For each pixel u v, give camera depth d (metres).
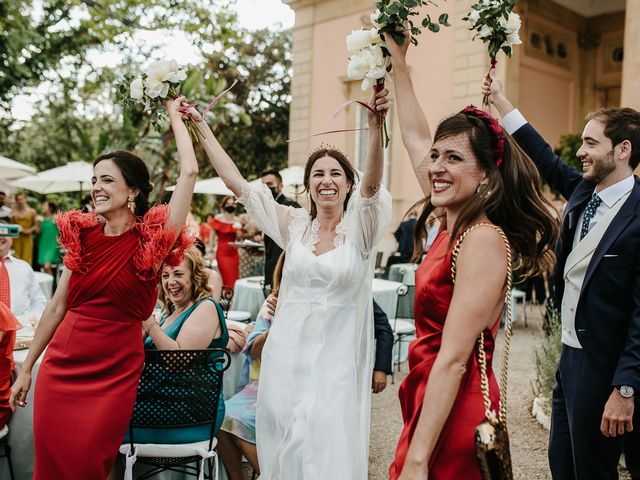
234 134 21.53
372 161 2.65
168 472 3.26
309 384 2.63
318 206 2.84
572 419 2.60
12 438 3.13
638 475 2.63
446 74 11.66
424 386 1.74
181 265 3.22
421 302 1.80
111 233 2.64
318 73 13.92
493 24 2.60
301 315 2.72
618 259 2.49
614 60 13.50
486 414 1.60
